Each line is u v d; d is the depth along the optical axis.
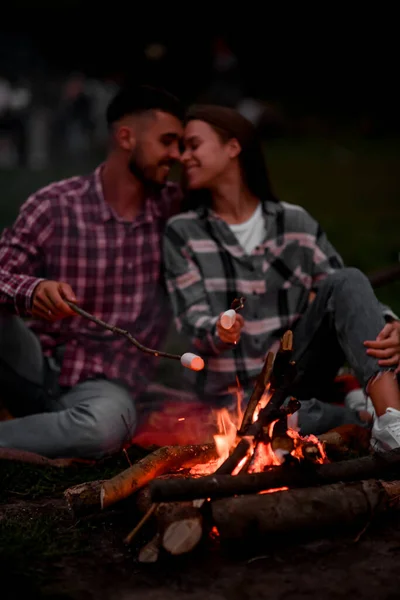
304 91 32.88
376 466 3.40
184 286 4.57
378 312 4.19
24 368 4.56
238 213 4.71
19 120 20.59
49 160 21.05
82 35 32.06
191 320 4.48
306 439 3.62
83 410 4.35
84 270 4.67
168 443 4.49
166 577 3.07
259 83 33.53
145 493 3.40
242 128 4.64
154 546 3.14
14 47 22.09
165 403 4.77
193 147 4.66
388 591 2.94
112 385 4.57
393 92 31.77
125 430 4.41
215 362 4.57
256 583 3.01
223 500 3.16
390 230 12.44
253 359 4.59
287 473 3.28
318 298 4.39
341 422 4.45
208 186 4.67
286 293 4.66
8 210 13.50
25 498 3.89
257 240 4.70
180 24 34.25
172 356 3.74
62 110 20.83
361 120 29.12
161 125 4.61
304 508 3.21
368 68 32.81
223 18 34.34
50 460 4.30
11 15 30.34
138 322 4.74
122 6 32.34
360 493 3.30
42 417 4.37
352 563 3.13
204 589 2.98
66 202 4.70
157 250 4.78
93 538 3.39
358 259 10.12
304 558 3.17
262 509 3.16
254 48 34.31
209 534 3.26
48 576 3.08
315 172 20.62
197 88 32.31
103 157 21.72
